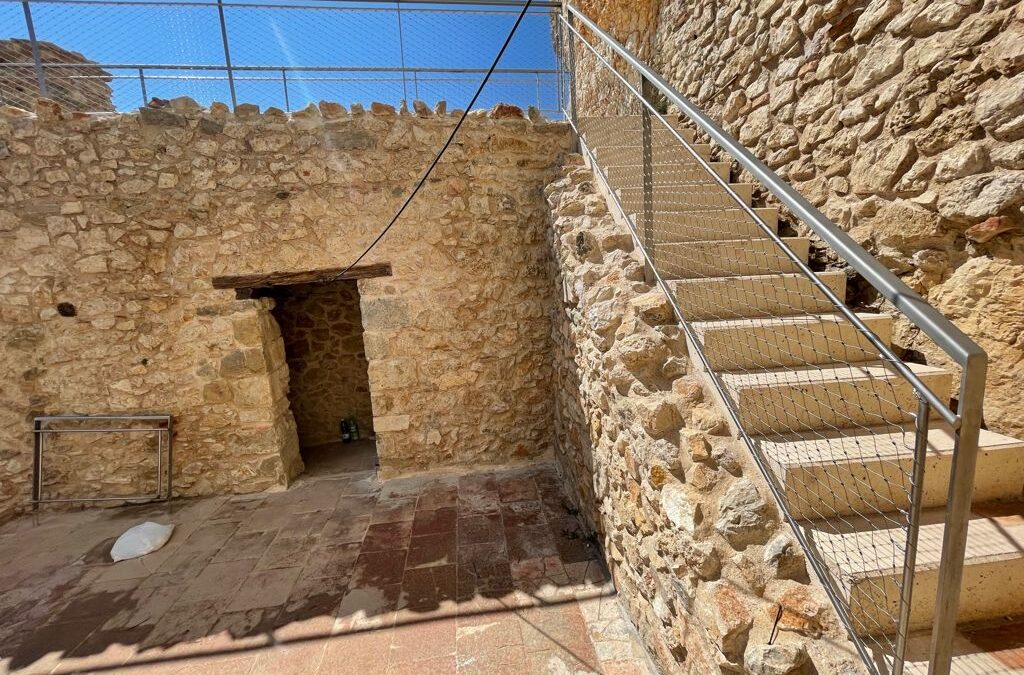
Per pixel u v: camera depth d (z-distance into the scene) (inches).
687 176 97.4
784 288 64.6
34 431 114.1
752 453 47.0
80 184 107.1
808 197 81.0
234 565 92.8
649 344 60.2
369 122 116.6
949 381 52.9
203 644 72.7
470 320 127.8
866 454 44.1
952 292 56.8
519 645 69.2
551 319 130.3
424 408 128.6
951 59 54.0
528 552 92.2
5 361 111.0
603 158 105.7
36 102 103.0
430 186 120.6
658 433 55.1
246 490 125.1
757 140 93.2
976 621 39.3
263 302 123.5
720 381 52.9
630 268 72.7
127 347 114.8
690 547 45.8
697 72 114.4
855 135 69.5
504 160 123.8
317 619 76.9
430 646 70.1
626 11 147.8
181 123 109.3
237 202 113.6
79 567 94.1
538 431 135.6
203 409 120.7
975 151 52.2
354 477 133.2
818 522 43.1
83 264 109.9
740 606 40.7
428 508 112.1
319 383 169.8
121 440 118.6
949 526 25.5
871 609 36.9
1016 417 50.4
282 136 113.2
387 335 124.0
